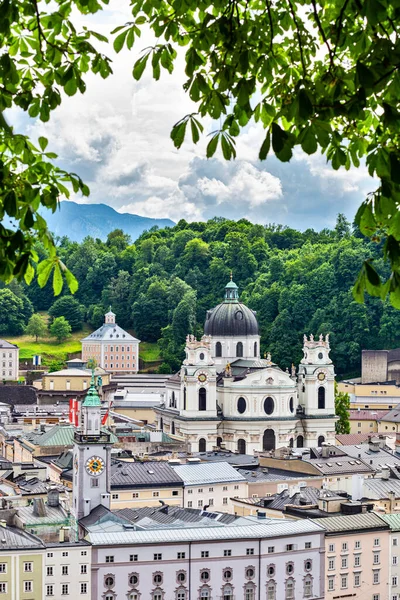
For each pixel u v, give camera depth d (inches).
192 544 6225.4
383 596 6914.4
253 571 6373.0
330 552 6688.0
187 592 6220.5
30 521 6323.8
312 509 7313.0
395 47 1141.1
